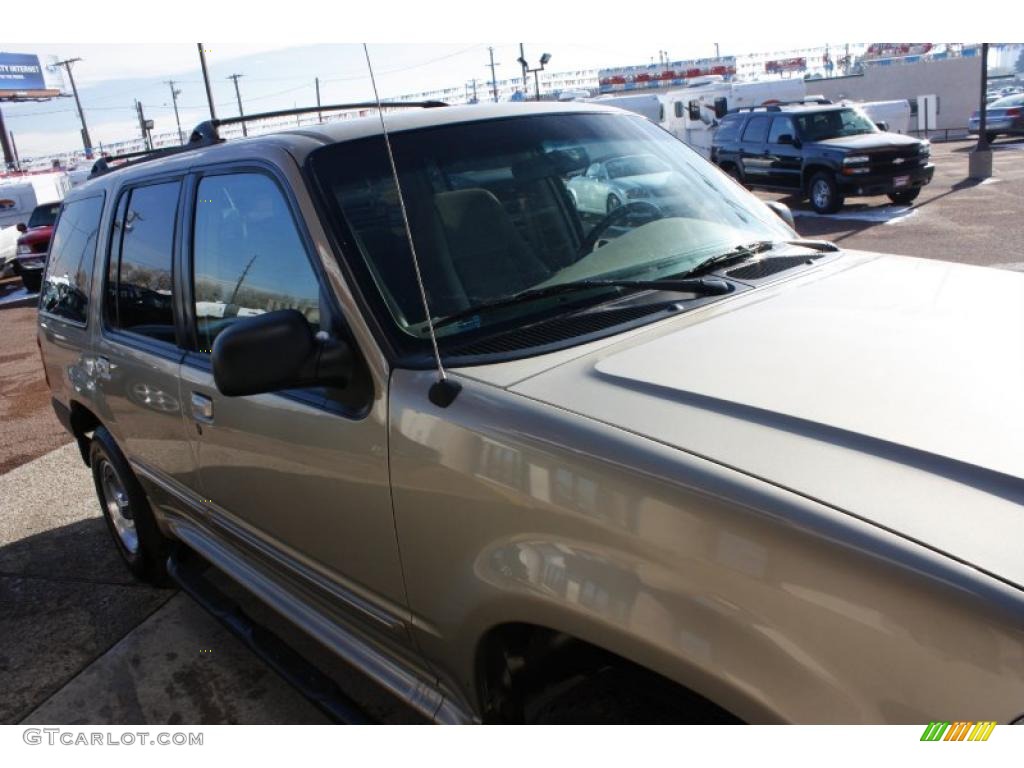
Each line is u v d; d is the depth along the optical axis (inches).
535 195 95.8
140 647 136.5
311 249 85.6
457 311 82.1
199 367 106.2
